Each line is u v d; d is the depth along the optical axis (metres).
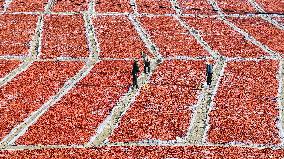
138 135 34.81
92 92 42.53
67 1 75.62
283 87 43.94
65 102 40.25
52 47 55.50
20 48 55.19
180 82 44.97
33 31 61.38
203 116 38.03
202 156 31.80
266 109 39.19
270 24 65.44
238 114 38.22
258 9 73.19
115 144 33.72
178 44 56.72
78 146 33.44
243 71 47.97
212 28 63.22
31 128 35.62
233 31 61.94
